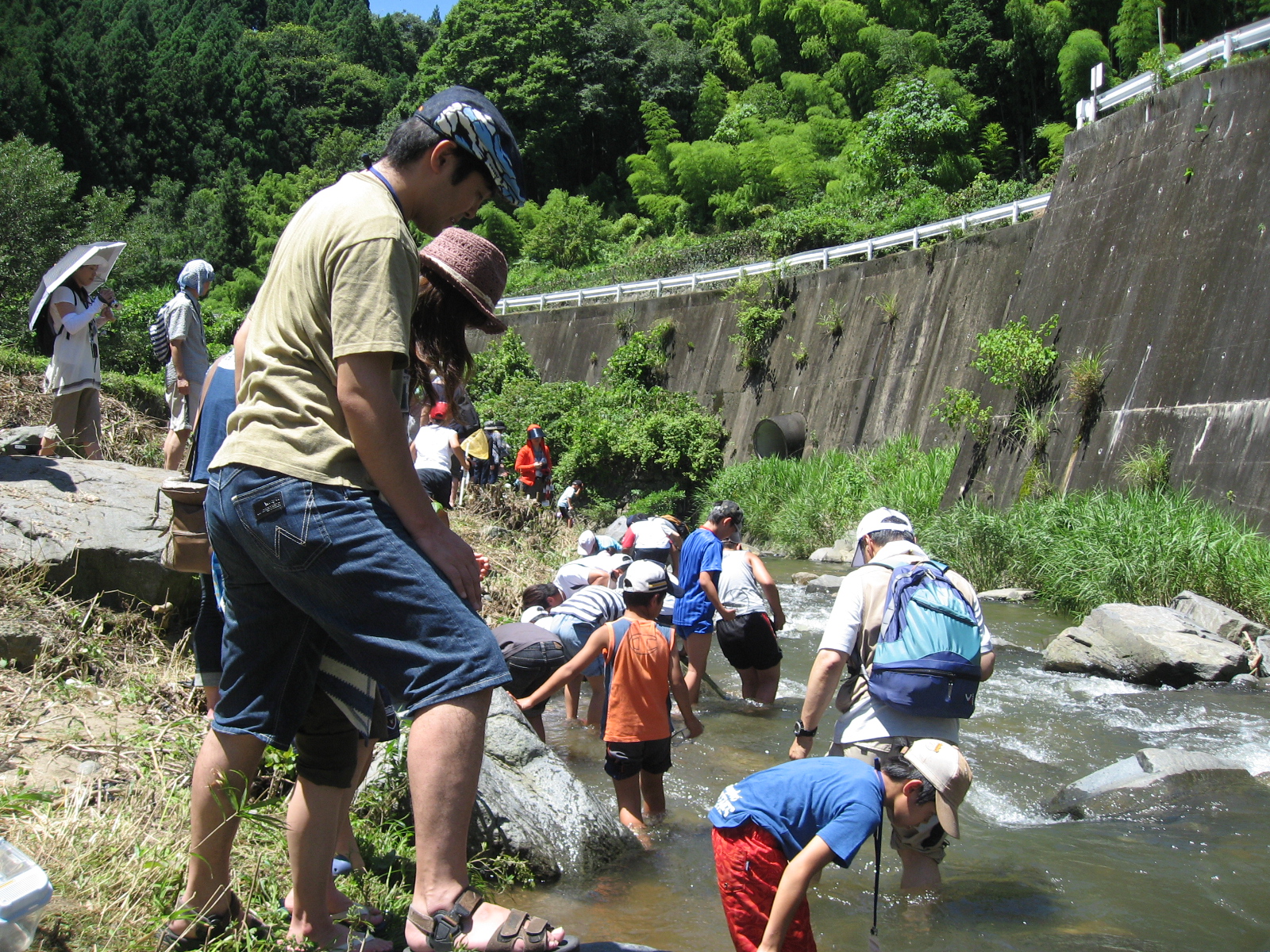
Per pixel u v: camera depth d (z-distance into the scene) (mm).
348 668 2488
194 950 2492
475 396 30094
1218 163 12750
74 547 4828
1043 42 36250
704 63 57844
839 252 23188
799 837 3275
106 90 75438
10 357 10516
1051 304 15406
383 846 3811
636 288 30547
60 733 3752
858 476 18406
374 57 101125
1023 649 9469
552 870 4172
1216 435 11508
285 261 2240
